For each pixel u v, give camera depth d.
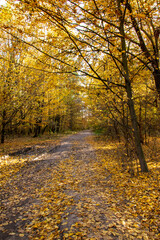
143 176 5.16
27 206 3.98
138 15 3.42
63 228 2.98
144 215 3.20
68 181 5.57
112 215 3.29
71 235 2.75
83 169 7.00
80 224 3.04
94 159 8.82
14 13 3.75
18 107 11.61
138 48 6.29
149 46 6.23
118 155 8.73
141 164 5.61
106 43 5.02
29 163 8.30
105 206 3.70
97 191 4.61
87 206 3.73
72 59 4.93
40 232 2.93
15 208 3.91
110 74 6.39
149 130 10.18
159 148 9.04
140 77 6.56
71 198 4.24
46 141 17.00
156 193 3.93
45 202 4.12
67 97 18.41
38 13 3.59
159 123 8.45
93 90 6.55
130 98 5.43
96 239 2.60
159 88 6.11
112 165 7.21
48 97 14.90
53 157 9.77
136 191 4.27
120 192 4.38
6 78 10.55
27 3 3.29
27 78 10.93
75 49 4.66
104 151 10.77
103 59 6.11
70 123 42.75
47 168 7.37
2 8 3.68
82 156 9.80
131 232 2.73
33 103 12.38
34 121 13.70
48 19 3.79
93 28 4.84
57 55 4.76
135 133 5.61
